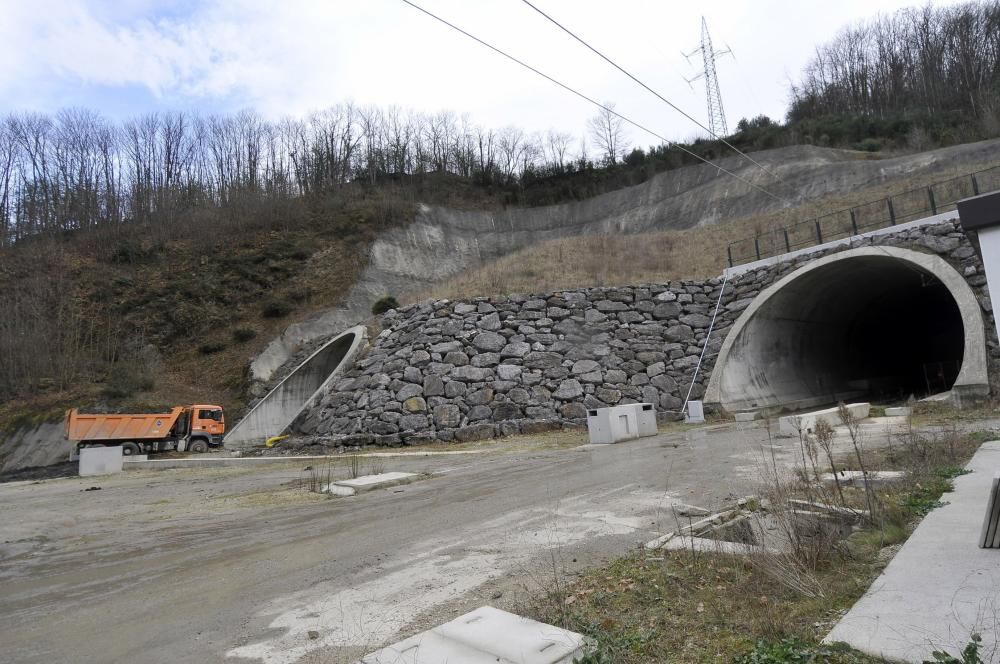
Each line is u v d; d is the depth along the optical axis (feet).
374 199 227.20
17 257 168.45
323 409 81.56
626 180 261.44
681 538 20.15
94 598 20.10
